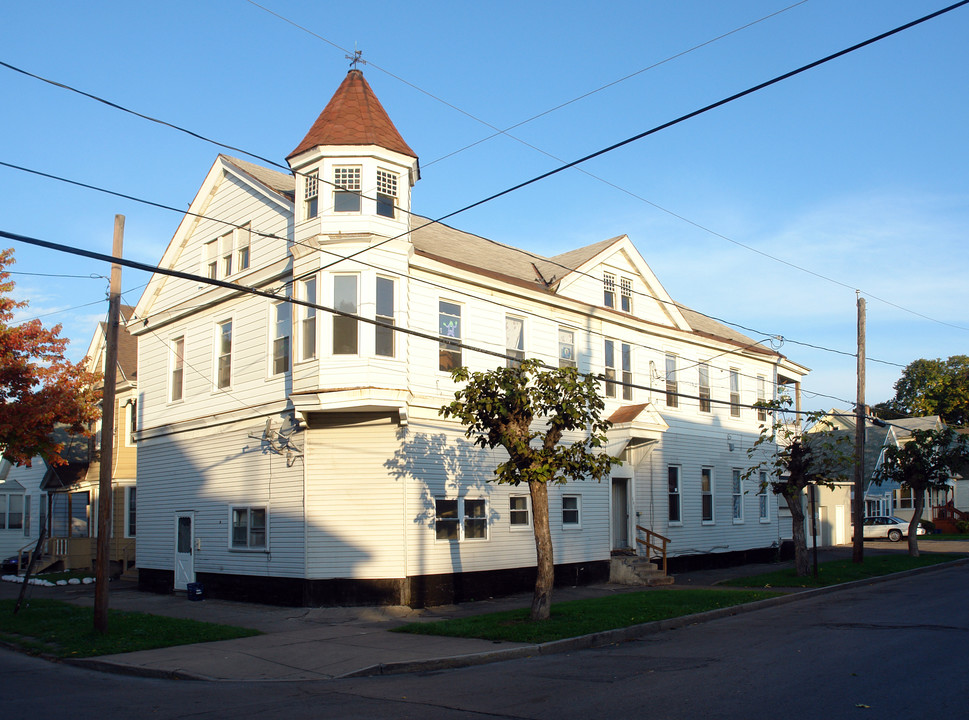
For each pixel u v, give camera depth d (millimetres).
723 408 31797
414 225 23891
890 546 42562
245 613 18906
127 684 12141
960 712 8805
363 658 13219
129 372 30828
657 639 15000
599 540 24859
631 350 27328
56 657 14195
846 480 44312
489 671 12398
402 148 19953
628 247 27609
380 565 19078
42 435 21859
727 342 31922
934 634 14133
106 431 16250
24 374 21719
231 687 11781
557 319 24469
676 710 9258
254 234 22281
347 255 19203
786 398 27922
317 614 18234
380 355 19156
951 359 77750
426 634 15305
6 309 22047
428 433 20188
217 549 22078
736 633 15273
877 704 9211
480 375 15969
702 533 29578
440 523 20312
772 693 9938
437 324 20906
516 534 22156
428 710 9844
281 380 20625
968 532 56438
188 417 23969
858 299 30438
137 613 18406
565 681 11289
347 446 19453
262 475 20812
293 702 10586
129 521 30438
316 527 19234
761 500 33531
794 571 25953
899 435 59812
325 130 19703
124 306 34500
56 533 34844
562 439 23938
